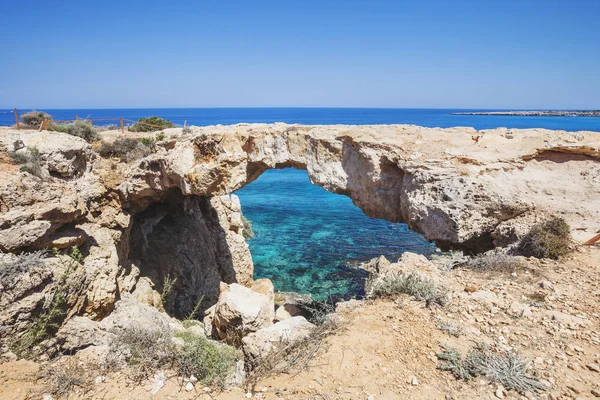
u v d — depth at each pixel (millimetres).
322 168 13750
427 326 6250
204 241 20969
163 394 5648
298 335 6801
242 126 16266
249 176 16438
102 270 12617
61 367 6230
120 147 17875
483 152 11773
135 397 5555
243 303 11516
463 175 10711
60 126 18984
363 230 33625
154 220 19172
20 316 8633
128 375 6148
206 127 18188
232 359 7812
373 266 24266
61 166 13250
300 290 22422
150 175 16375
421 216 10875
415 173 11242
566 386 4719
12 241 9352
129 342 7090
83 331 9828
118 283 14383
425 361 5379
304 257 27484
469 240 10984
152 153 17172
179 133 20062
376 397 4750
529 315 6391
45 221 10219
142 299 15438
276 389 5180
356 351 5703
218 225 23094
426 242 29922
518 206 9992
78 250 11422
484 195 10141
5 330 8250
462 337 5902
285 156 14750
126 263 15891
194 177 14766
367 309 7039
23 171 11430
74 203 11820
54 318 9617
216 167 14648
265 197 48469
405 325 6309
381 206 12828
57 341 9133
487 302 6914
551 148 11562
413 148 12188
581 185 10859
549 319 6258
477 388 4801
